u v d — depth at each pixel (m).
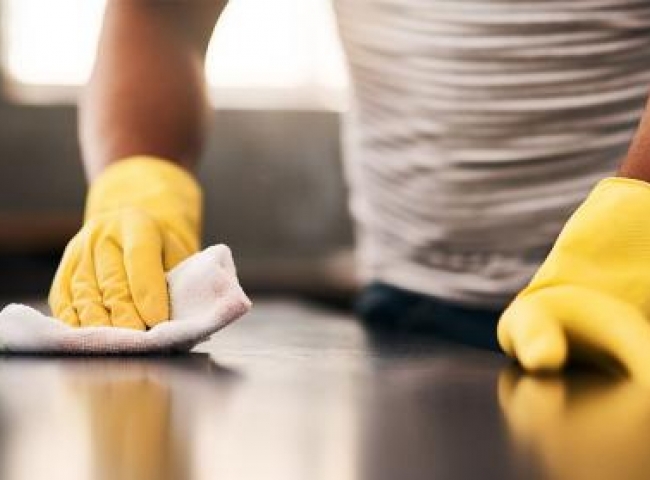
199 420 0.73
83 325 1.08
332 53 4.86
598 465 0.60
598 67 1.45
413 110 1.61
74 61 4.82
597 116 1.47
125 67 1.44
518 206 1.54
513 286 1.60
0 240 4.32
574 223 1.03
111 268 1.10
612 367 0.98
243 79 4.86
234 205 4.86
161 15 1.46
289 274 4.32
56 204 4.82
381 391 0.86
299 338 1.33
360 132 1.75
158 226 1.16
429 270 1.70
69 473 0.57
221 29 4.83
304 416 0.75
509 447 0.65
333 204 4.86
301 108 4.84
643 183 1.02
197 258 1.09
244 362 1.03
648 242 1.01
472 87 1.52
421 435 0.68
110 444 0.65
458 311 1.67
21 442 0.65
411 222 1.69
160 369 0.97
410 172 1.65
